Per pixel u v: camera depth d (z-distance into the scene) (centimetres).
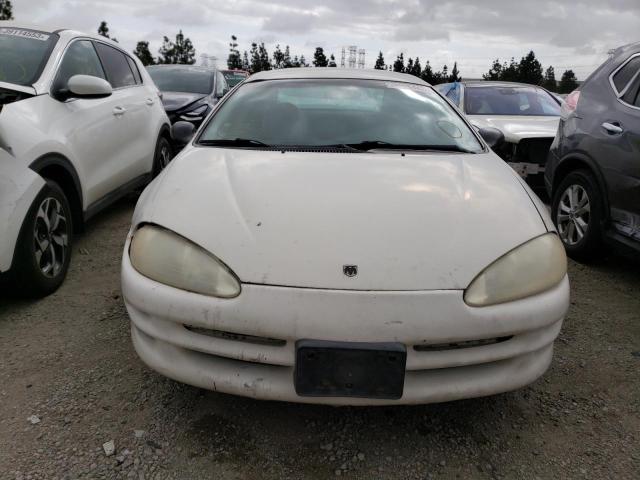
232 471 178
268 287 169
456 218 193
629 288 345
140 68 514
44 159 292
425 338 168
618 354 261
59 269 312
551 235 200
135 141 445
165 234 189
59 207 308
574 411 215
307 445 191
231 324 170
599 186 358
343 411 210
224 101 310
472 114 630
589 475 181
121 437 191
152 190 224
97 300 298
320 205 196
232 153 249
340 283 169
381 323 165
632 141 327
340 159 240
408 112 295
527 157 532
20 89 314
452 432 201
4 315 277
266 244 179
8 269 260
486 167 244
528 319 176
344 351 165
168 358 185
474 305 172
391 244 179
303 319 166
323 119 284
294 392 174
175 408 208
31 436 189
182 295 175
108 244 394
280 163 234
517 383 185
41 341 253
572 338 276
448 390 178
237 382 177
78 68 379
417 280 171
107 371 230
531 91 682
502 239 187
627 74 360
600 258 382
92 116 368
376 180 217
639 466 185
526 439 198
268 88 313
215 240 182
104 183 382
